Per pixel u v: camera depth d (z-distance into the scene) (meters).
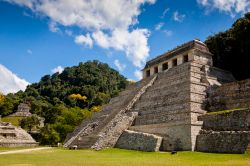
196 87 30.19
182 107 28.23
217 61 41.84
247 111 22.12
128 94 42.00
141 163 15.75
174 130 26.25
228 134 21.70
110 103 45.22
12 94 116.81
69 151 27.70
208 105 29.44
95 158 19.91
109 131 30.52
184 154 21.12
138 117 32.91
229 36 40.81
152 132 28.86
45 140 50.19
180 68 36.34
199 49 37.28
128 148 28.27
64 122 58.38
